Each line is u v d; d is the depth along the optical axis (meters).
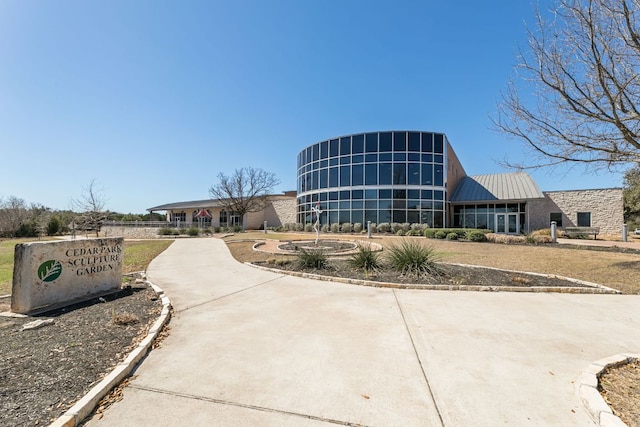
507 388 2.69
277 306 5.25
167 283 7.16
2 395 2.53
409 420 2.27
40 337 3.83
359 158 25.97
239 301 5.58
